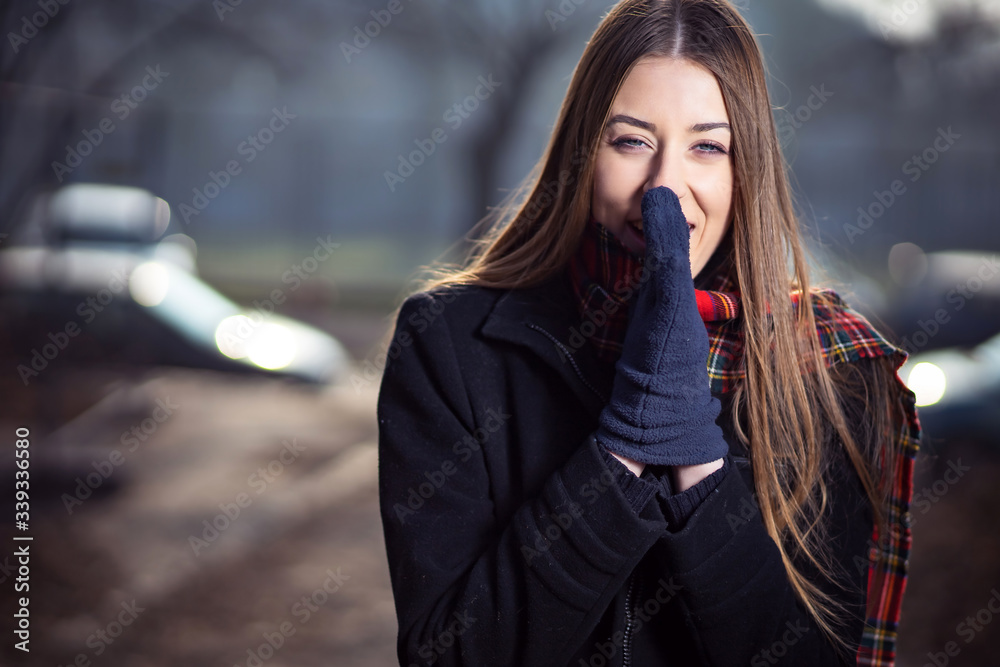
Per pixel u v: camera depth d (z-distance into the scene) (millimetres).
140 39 17531
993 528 7547
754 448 1800
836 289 2420
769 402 1808
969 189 29984
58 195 11586
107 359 12422
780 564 1698
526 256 1947
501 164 17484
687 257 1601
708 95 1698
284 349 13469
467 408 1845
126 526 7391
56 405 9117
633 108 1709
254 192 36688
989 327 13516
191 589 6195
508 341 1840
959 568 6898
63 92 9023
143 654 5301
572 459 1642
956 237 30000
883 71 27656
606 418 1635
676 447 1604
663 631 1791
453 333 1894
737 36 1743
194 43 23250
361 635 5723
